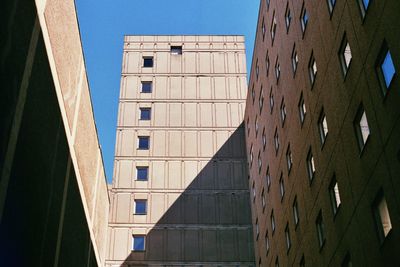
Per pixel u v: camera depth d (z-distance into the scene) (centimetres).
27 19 2083
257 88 5038
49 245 2461
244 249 5369
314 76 3089
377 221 2197
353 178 2439
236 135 5997
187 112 6125
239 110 6169
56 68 2525
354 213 2422
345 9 2558
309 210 3169
